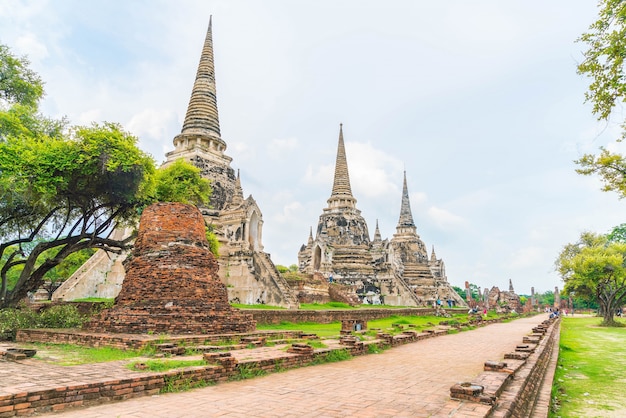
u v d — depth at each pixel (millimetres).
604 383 12453
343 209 62719
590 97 13266
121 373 8727
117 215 25422
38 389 7008
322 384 9711
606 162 16203
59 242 22062
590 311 104812
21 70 24734
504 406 7273
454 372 11680
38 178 18562
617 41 12055
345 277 54875
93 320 16125
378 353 16062
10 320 16438
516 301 81938
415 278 67562
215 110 45000
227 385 9430
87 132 20031
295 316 29391
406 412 7355
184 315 15812
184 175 28406
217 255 29422
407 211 78188
